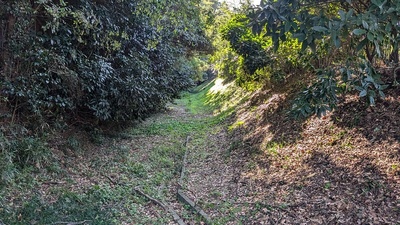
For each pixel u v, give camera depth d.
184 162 8.38
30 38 6.19
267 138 8.23
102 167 7.49
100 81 8.11
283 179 5.99
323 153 6.14
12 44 6.03
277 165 6.68
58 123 7.57
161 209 5.56
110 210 5.16
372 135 5.74
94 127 9.62
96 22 7.09
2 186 5.15
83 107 8.97
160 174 7.41
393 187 4.45
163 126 13.42
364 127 6.05
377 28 2.72
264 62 9.91
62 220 4.60
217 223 4.88
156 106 13.77
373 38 2.68
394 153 5.04
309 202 4.91
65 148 7.63
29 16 6.27
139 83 9.62
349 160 5.50
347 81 3.42
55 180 6.16
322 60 7.80
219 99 18.70
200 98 25.80
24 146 6.14
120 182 6.64
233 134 10.39
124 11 8.61
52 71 6.63
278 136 7.90
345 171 5.27
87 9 7.16
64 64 6.79
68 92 7.47
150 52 11.79
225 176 7.09
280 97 9.88
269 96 11.05
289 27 3.14
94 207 5.14
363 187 4.71
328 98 3.75
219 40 14.12
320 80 3.76
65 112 8.23
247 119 10.90
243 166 7.38
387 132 5.56
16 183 5.47
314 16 3.15
